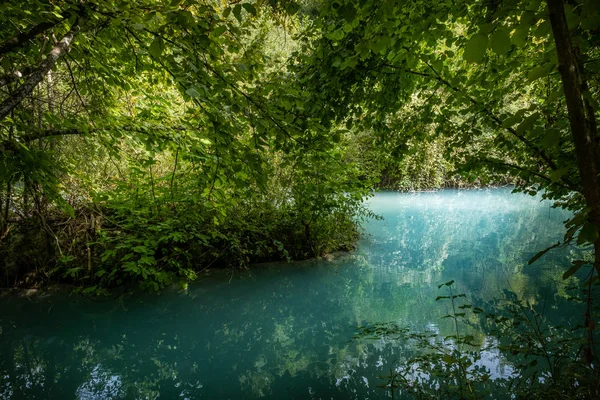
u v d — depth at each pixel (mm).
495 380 3051
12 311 5066
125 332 4723
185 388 3547
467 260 7656
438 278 6570
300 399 3262
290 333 4762
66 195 5723
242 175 2854
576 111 740
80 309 5207
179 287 5914
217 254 6562
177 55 2039
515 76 4137
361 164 7180
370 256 7953
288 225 7395
